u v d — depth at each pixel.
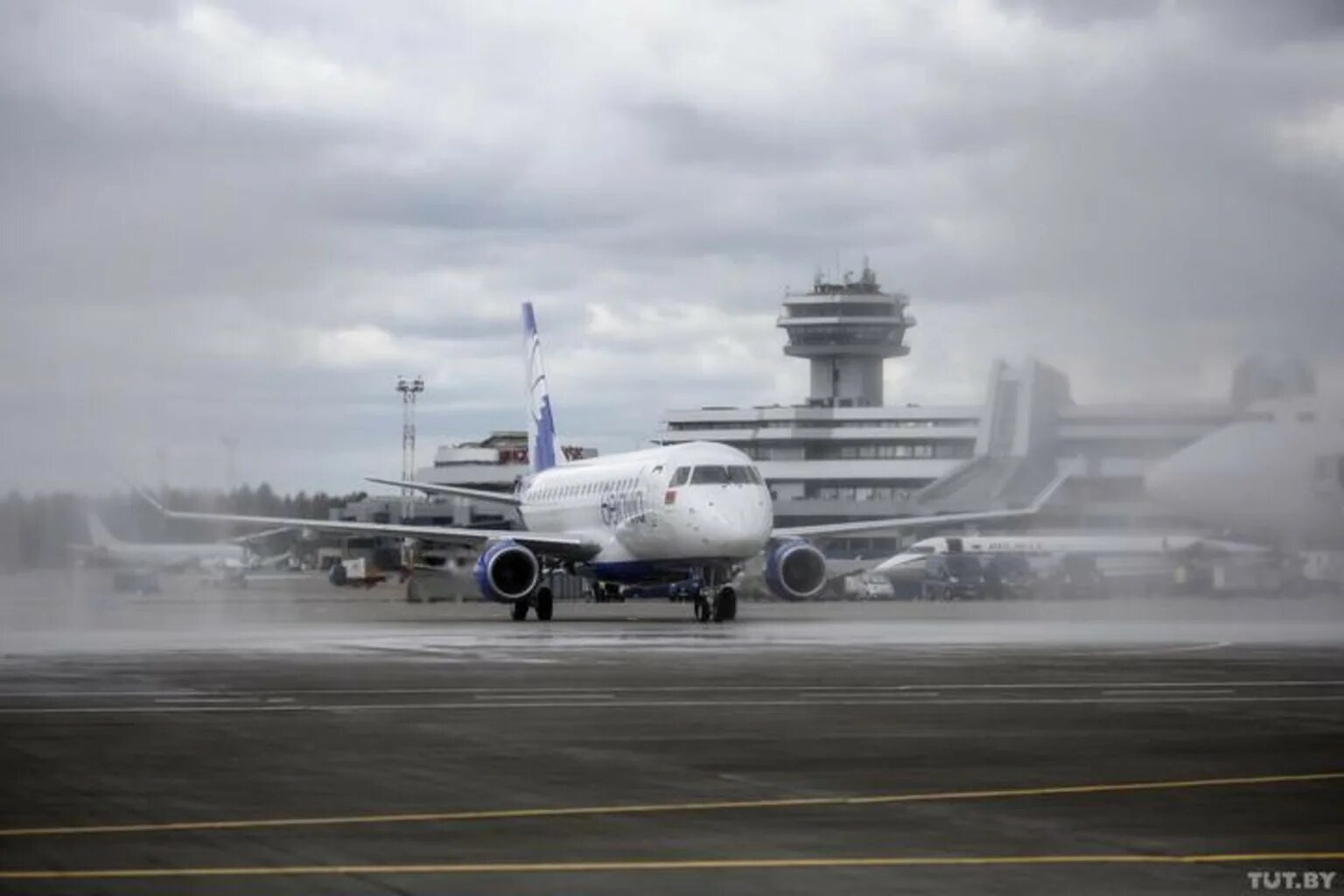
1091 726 27.00
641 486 71.38
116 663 42.03
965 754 23.42
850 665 41.19
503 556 73.38
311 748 24.17
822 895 14.11
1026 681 36.28
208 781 20.69
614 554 74.12
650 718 28.36
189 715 28.95
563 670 39.47
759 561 127.25
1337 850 16.14
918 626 66.81
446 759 22.97
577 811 18.41
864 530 77.12
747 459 70.62
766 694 33.12
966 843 16.50
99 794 19.59
